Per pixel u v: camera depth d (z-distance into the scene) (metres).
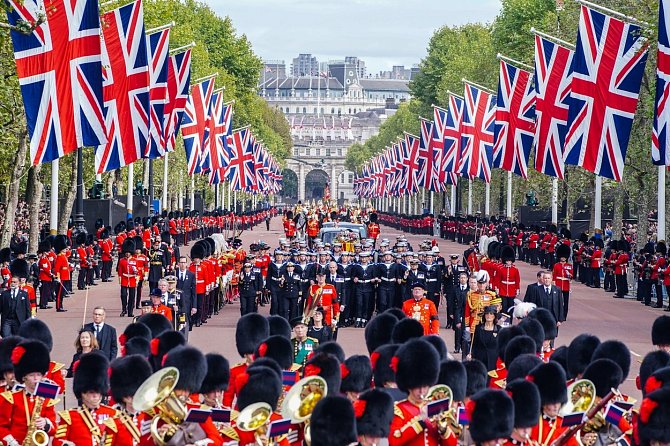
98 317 93.94
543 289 129.75
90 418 64.94
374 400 57.34
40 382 67.00
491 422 57.25
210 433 56.72
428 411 58.25
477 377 74.75
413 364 62.59
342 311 160.75
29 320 85.31
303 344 90.88
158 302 116.69
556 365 65.56
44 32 142.38
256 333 84.38
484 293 115.56
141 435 57.16
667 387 59.59
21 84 142.38
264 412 57.50
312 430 55.38
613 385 72.25
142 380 65.81
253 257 165.62
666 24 153.38
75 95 144.00
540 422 64.12
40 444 65.81
